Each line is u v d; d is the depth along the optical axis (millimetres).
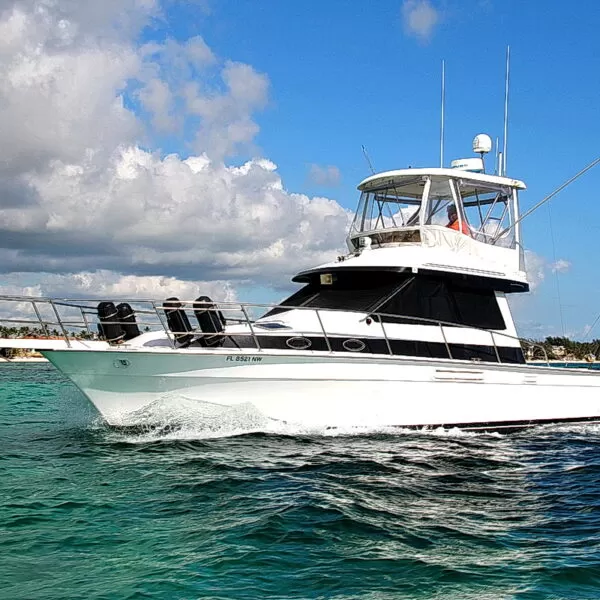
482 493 8602
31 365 66750
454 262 13594
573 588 5496
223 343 11656
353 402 11992
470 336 13359
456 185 14516
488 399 13219
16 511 7156
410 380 12336
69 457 9875
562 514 7738
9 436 11945
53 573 5496
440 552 6254
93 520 6895
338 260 14695
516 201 15203
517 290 14562
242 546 6168
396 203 15672
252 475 8898
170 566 5672
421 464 10078
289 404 11711
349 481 8820
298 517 7062
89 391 11203
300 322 12281
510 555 6250
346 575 5598
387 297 12664
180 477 8703
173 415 11375
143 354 10867
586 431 14055
